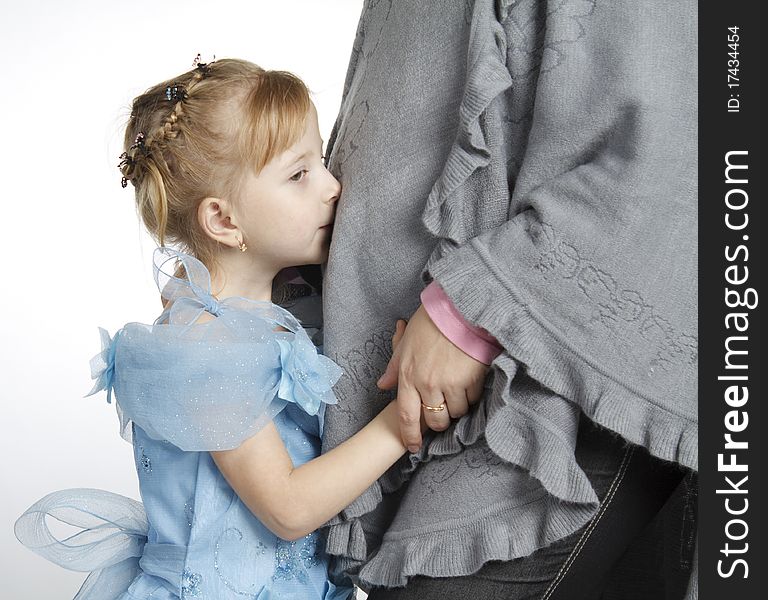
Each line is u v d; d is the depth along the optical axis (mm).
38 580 2801
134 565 1452
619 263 1069
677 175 1069
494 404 1111
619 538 1183
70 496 1453
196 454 1329
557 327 1084
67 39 4977
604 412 1077
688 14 1080
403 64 1229
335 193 1312
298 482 1243
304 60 4812
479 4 1144
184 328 1270
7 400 3682
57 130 4688
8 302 4066
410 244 1228
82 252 4305
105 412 3725
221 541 1320
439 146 1203
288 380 1272
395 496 1338
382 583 1245
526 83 1157
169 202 1350
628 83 1057
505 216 1167
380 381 1236
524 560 1184
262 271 1380
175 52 4883
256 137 1272
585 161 1118
